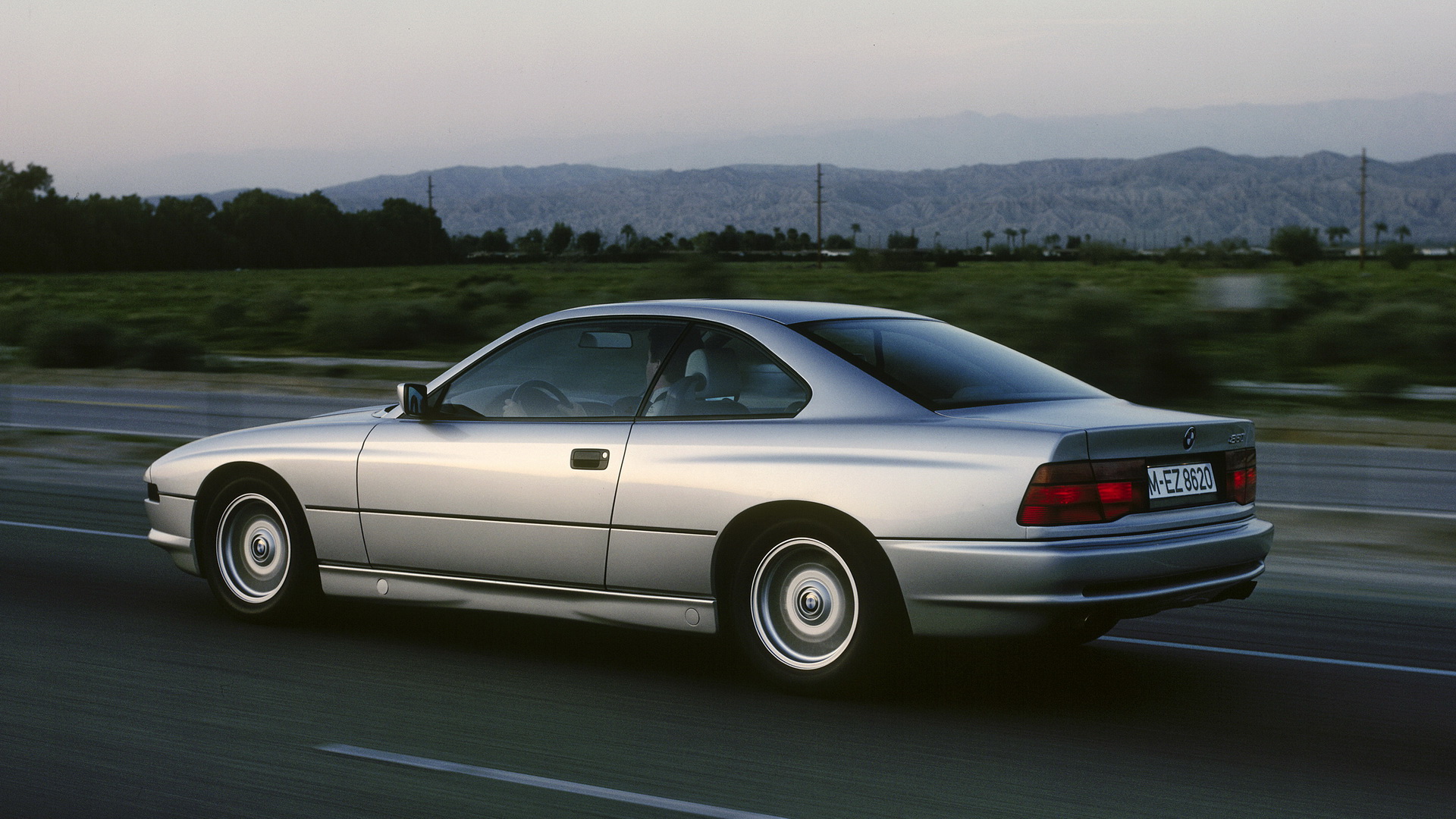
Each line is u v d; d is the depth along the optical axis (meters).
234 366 29.72
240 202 177.12
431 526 5.96
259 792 4.17
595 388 5.84
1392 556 9.28
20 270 142.38
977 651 6.18
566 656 6.03
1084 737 4.88
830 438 5.21
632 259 150.25
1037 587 4.83
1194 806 4.16
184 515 6.73
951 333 5.93
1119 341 22.64
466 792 4.18
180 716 4.99
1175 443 5.21
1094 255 125.06
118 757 4.50
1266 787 4.34
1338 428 17.66
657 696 5.36
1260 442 16.56
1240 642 6.54
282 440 6.48
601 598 5.64
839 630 5.23
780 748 4.70
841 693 5.28
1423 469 13.94
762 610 5.38
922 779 4.38
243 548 6.62
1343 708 5.36
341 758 4.51
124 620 6.66
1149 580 5.04
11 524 9.89
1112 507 4.97
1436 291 50.72
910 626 5.16
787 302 6.04
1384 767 4.59
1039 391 5.55
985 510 4.89
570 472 5.62
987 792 4.26
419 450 6.00
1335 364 28.78
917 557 4.98
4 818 3.93
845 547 5.12
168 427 17.33
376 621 6.69
